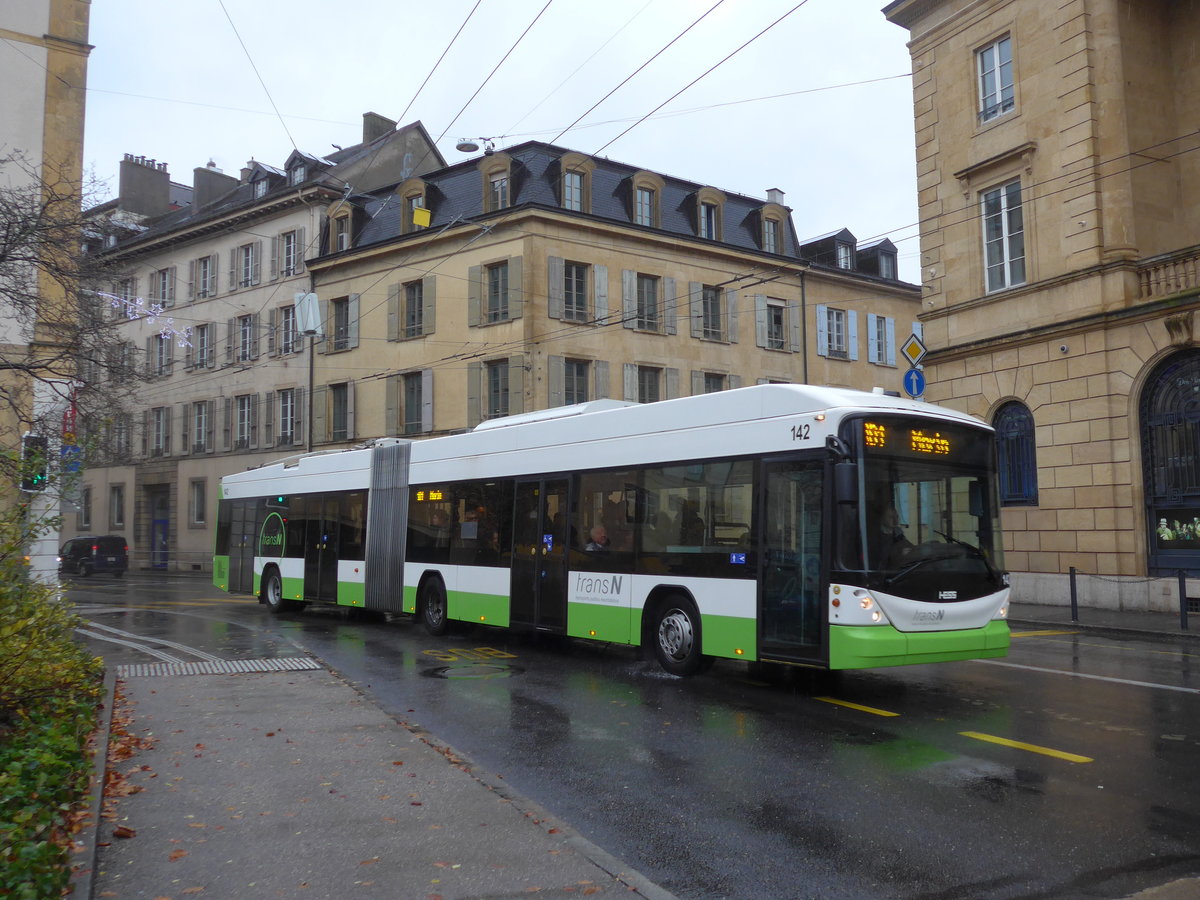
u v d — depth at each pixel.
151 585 32.66
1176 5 20.55
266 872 4.58
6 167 15.91
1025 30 20.86
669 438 11.19
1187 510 17.70
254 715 8.27
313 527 18.89
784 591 9.55
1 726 7.19
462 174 34.72
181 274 44.78
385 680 10.79
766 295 37.84
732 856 5.04
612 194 34.16
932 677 10.82
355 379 37.00
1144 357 18.25
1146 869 4.79
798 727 8.15
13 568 7.59
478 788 6.02
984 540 9.76
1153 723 8.14
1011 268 21.33
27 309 11.48
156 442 46.03
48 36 16.89
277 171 42.25
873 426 9.23
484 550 14.13
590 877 4.51
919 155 23.52
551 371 31.77
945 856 5.00
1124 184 19.14
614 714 8.77
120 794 5.84
